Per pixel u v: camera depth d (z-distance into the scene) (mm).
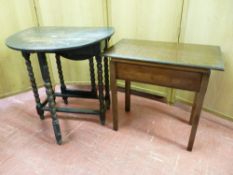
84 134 1594
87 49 1415
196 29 1600
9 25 1891
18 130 1657
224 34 1485
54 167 1315
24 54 1418
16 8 1863
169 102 1964
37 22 1983
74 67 2230
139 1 1729
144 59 1202
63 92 1988
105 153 1411
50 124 1726
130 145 1475
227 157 1360
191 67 1115
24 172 1286
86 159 1368
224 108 1685
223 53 1540
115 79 1375
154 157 1370
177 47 1421
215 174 1245
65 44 1240
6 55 1985
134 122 1716
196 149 1424
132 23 1854
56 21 2006
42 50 1174
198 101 1208
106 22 1947
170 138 1529
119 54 1290
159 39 1796
